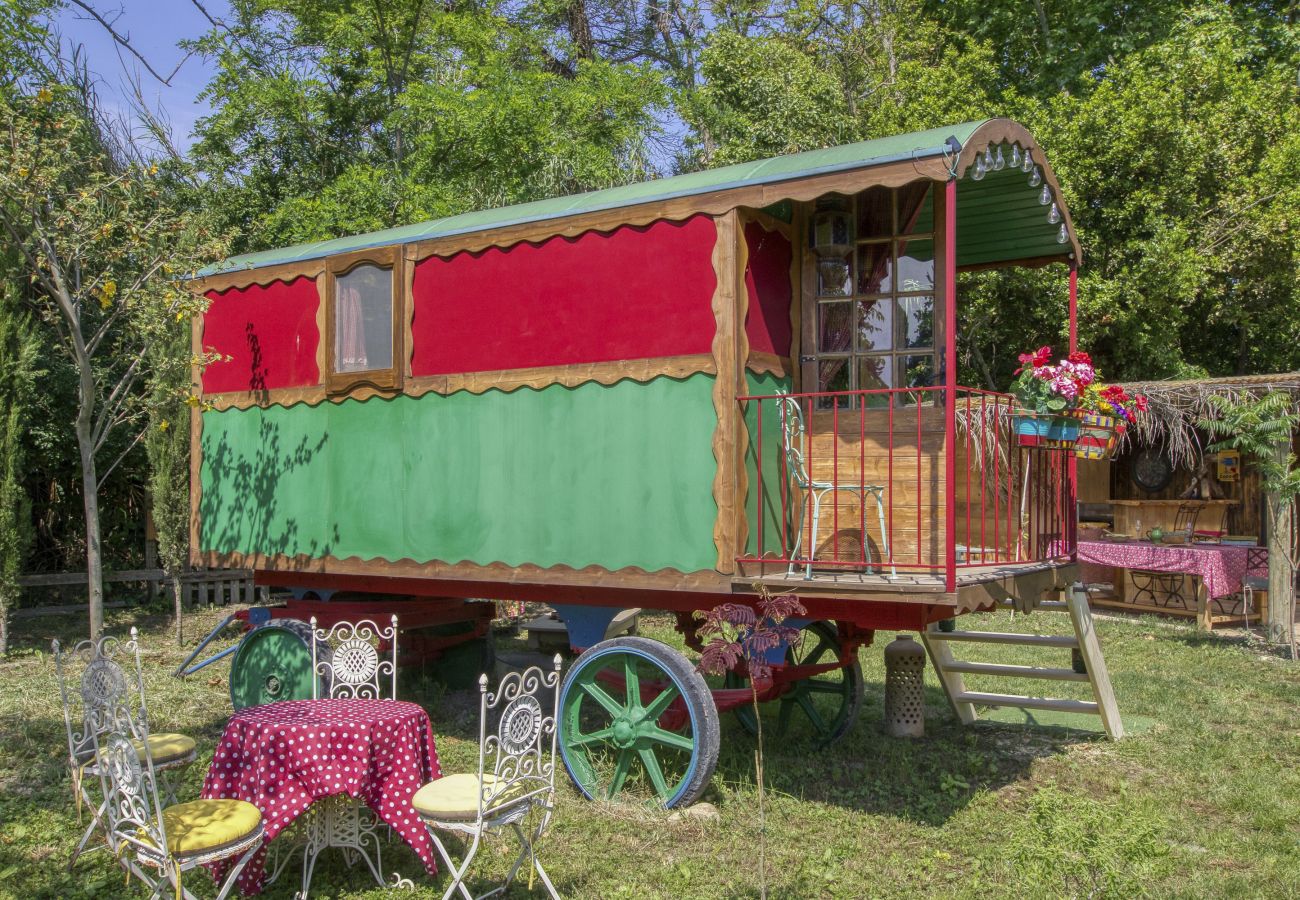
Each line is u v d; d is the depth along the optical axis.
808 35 19.44
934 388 4.46
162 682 7.88
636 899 4.02
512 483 5.73
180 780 5.04
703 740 4.82
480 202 15.06
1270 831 4.76
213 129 16.55
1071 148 13.31
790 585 4.74
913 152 4.46
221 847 3.46
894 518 5.23
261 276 7.10
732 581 4.87
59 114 9.34
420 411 6.18
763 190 4.87
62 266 7.52
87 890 4.07
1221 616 10.49
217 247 7.24
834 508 4.93
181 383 7.67
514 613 11.06
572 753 5.24
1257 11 16.88
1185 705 7.12
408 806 4.02
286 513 6.88
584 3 23.48
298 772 3.87
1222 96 13.83
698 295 5.07
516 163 15.92
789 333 5.61
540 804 4.08
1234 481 12.50
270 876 4.16
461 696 7.75
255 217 15.55
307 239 14.80
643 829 4.75
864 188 4.59
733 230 4.95
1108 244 13.53
